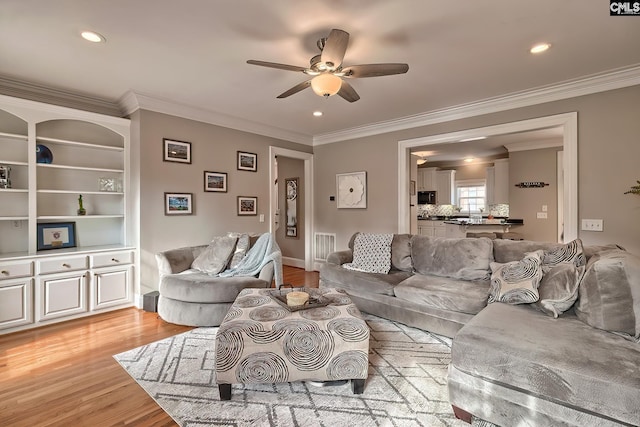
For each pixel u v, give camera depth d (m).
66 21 2.11
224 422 1.71
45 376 2.17
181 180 3.96
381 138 4.83
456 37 2.33
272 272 3.40
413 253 3.61
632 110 2.92
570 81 3.14
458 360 1.73
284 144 5.29
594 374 1.38
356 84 3.22
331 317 2.10
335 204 5.46
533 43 2.41
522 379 1.53
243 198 4.67
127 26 2.18
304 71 2.31
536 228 5.98
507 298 2.32
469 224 6.61
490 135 3.81
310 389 2.02
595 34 2.29
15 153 3.27
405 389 2.02
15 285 2.90
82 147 3.69
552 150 5.82
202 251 3.79
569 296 2.02
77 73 2.97
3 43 2.40
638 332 1.65
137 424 1.70
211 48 2.49
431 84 3.23
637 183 2.90
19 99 3.00
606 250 2.36
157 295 3.46
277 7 1.96
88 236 3.73
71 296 3.20
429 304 2.80
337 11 2.01
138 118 3.59
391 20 2.11
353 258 3.86
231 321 2.02
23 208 3.32
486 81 3.15
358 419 1.73
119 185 3.85
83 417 1.75
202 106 3.95
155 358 2.43
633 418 1.28
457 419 1.74
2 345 2.64
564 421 1.43
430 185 8.70
